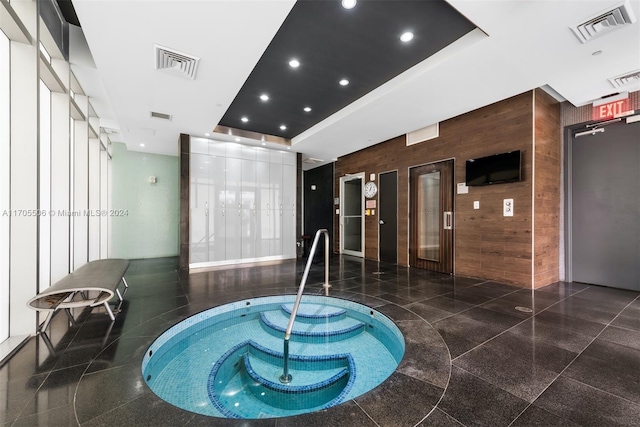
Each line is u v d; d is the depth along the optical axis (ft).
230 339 9.32
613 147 12.66
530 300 10.98
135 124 15.87
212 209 19.02
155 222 23.25
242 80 10.73
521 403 4.98
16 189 7.66
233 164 19.89
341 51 9.93
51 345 7.23
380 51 9.93
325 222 27.53
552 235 13.53
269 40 8.34
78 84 12.50
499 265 13.66
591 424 4.49
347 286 13.41
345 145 20.92
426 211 17.35
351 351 8.54
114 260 12.44
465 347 7.12
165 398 6.31
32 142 7.83
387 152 20.10
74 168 13.46
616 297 11.33
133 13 7.15
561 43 8.46
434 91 11.82
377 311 9.99
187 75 10.32
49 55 10.14
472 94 12.10
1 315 7.39
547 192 13.16
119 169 21.99
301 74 11.51
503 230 13.46
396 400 5.04
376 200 21.17
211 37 8.17
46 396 5.16
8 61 7.58
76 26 10.85
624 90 11.75
